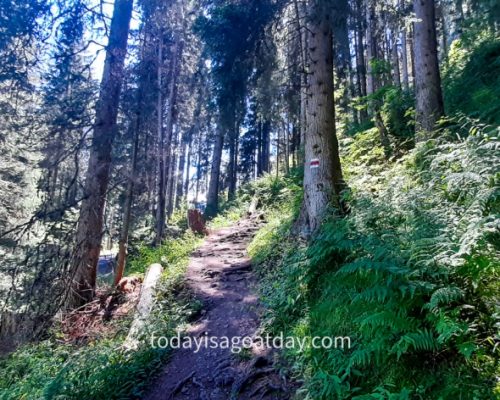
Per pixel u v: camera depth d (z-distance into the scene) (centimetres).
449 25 1866
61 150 830
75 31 838
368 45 1432
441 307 278
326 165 638
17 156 1391
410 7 1052
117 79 890
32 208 1460
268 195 1662
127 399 436
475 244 279
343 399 306
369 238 373
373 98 974
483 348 260
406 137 855
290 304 486
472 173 347
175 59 1614
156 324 593
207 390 419
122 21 917
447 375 263
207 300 690
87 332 735
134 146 1067
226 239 1188
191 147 3731
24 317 801
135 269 1173
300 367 381
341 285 373
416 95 741
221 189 3547
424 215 357
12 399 531
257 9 685
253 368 421
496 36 1045
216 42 701
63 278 805
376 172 773
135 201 1407
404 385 279
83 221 861
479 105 743
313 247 470
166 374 481
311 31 673
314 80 666
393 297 298
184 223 1938
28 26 781
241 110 783
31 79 1107
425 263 294
